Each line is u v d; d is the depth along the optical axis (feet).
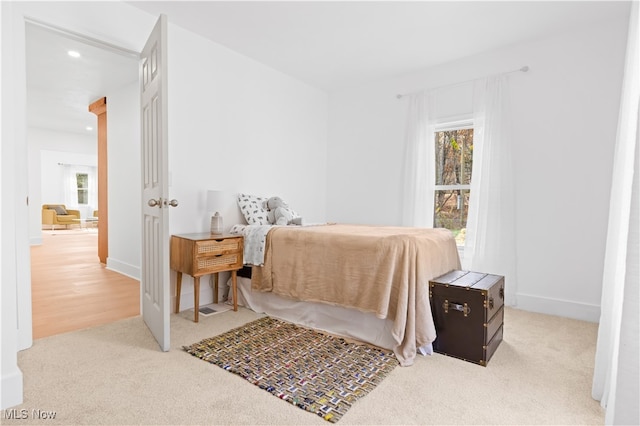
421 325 6.67
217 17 9.05
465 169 11.56
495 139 10.41
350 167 14.34
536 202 10.01
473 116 11.01
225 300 10.54
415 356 6.76
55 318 8.71
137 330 7.90
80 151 26.73
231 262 9.13
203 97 10.15
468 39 10.07
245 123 11.46
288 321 8.63
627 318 2.64
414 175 12.14
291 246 8.52
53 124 23.27
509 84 10.44
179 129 9.55
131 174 13.42
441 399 5.24
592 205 9.19
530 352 7.04
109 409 4.84
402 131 12.85
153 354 6.64
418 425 4.61
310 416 4.77
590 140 9.21
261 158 12.06
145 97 8.09
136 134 13.17
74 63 12.07
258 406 4.97
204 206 10.22
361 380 5.76
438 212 12.15
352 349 7.00
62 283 12.28
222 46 10.64
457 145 11.74
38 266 15.29
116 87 14.37
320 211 14.87
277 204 11.20
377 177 13.53
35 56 11.55
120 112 14.26
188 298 9.74
